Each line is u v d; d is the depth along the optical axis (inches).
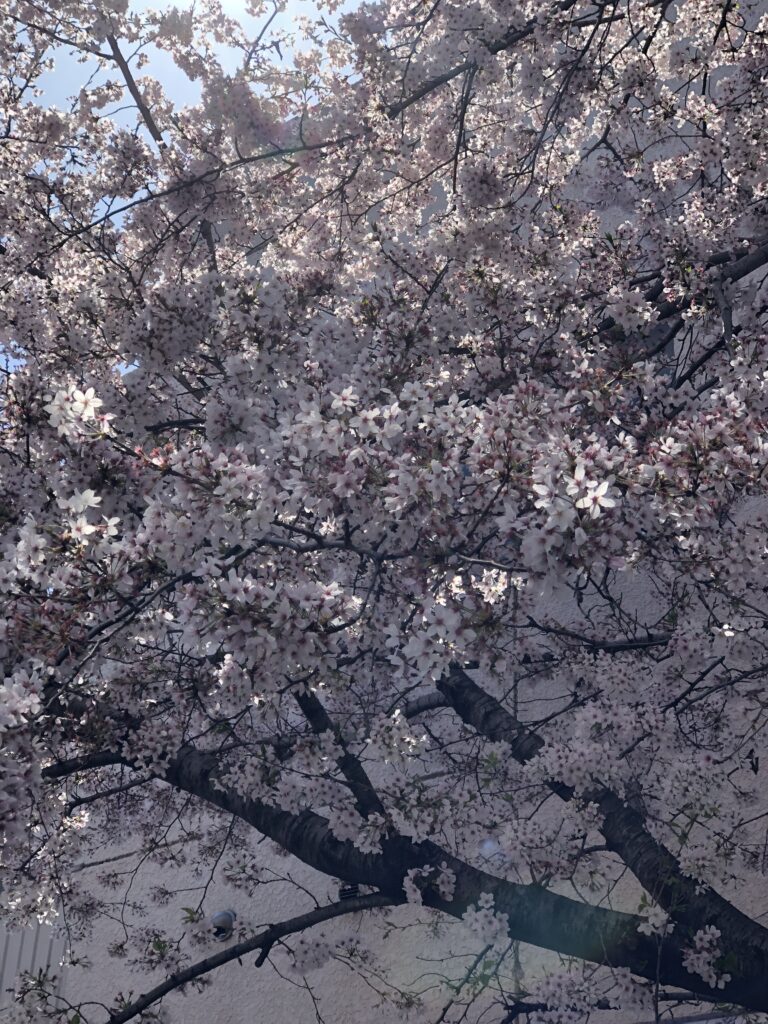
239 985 390.0
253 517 145.8
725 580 169.2
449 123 285.6
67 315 246.2
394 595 186.2
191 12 264.5
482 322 225.9
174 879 427.8
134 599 158.2
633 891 311.6
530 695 353.7
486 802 262.4
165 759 229.3
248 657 147.3
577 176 319.3
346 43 262.2
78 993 432.1
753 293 227.0
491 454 141.3
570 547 130.4
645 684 247.3
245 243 281.4
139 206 276.5
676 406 196.1
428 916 347.6
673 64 283.7
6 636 145.7
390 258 240.4
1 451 192.1
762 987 196.9
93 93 282.0
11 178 266.1
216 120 255.1
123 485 173.0
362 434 146.9
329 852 227.5
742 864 283.1
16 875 267.3
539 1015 218.8
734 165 246.4
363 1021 351.9
